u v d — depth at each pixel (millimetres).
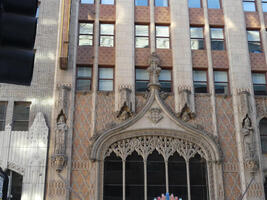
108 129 21938
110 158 21750
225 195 21219
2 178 4934
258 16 26328
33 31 3824
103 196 20906
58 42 23969
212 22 25656
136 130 22125
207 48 24797
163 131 22250
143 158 21719
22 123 22172
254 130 22578
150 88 23094
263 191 21344
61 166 20828
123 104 22312
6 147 21156
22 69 3805
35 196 20203
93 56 23797
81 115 22328
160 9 25656
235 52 24641
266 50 25281
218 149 21953
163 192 21203
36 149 21188
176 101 23062
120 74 23297
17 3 3766
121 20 24734
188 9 25766
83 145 21656
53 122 21984
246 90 23641
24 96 22469
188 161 21891
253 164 21547
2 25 3709
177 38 24641
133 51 24078
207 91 23953
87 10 25062
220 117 23031
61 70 23047
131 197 21047
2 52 3744
